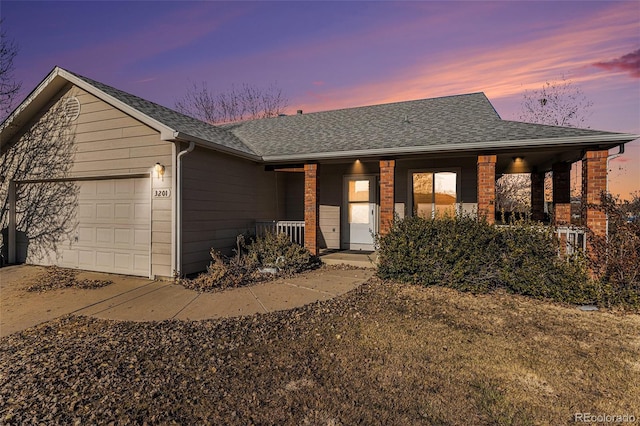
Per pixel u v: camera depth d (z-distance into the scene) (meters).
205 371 3.48
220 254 8.06
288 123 12.79
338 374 3.42
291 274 7.95
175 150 7.20
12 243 9.61
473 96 11.59
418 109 11.34
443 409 2.83
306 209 9.33
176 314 5.30
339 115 12.56
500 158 9.38
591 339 4.29
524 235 6.27
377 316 5.14
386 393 3.08
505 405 2.90
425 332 4.52
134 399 2.97
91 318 5.16
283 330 4.62
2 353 3.95
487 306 5.61
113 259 8.12
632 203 5.91
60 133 8.66
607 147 6.84
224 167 8.73
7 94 10.66
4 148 9.62
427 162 10.44
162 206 7.40
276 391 3.10
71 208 8.75
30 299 6.12
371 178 11.20
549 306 5.62
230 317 5.16
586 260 5.94
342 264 9.18
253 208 10.07
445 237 6.77
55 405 2.88
